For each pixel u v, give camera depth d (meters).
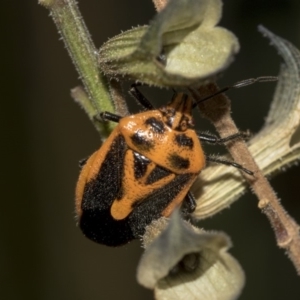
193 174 0.08
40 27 0.13
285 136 0.09
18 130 0.13
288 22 0.13
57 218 0.13
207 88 0.08
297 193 0.13
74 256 0.14
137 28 0.08
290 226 0.08
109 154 0.08
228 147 0.08
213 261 0.08
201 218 0.09
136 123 0.08
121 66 0.08
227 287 0.08
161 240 0.08
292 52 0.09
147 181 0.08
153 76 0.08
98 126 0.09
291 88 0.09
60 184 0.13
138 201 0.08
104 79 0.08
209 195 0.09
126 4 0.13
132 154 0.08
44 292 0.13
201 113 0.08
